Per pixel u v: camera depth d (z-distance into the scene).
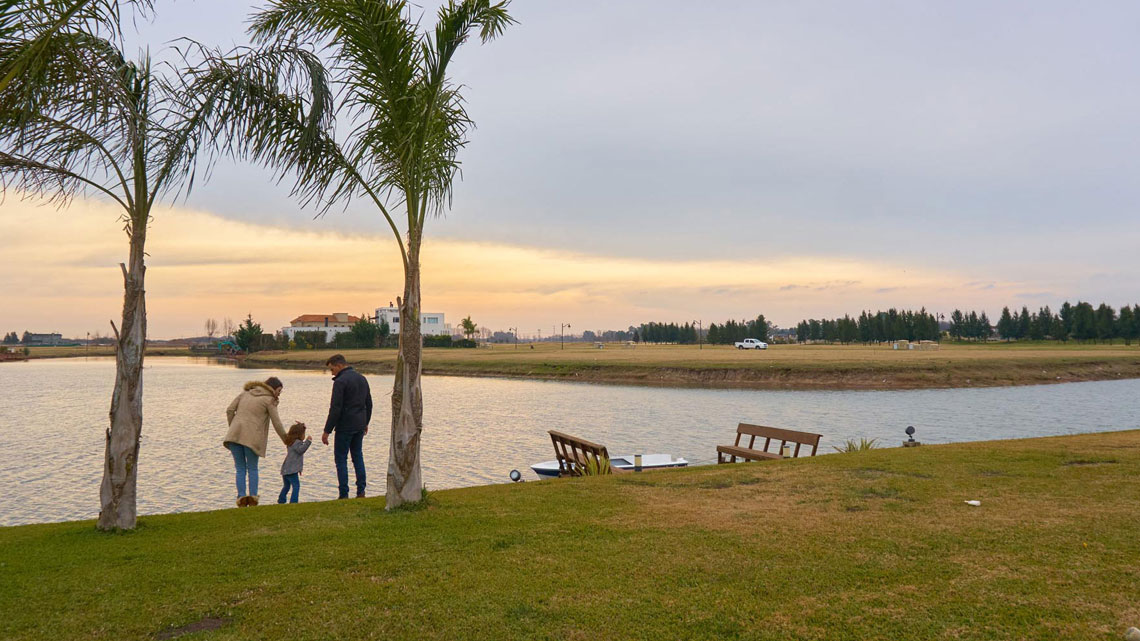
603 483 10.48
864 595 5.40
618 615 5.13
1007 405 39.34
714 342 198.62
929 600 5.26
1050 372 63.44
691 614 5.13
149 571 6.24
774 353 99.19
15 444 24.70
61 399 45.81
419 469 8.88
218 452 22.16
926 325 167.00
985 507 8.06
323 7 8.02
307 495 15.41
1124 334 140.88
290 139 8.57
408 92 8.67
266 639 4.82
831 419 32.53
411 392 8.74
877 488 9.34
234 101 7.80
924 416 33.78
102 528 7.69
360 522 8.01
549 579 5.90
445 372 79.50
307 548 6.89
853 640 4.65
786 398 44.53
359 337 160.75
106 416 34.72
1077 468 10.37
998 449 12.66
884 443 24.84
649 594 5.53
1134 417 33.31
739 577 5.86
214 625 5.07
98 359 161.25
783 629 4.85
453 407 38.47
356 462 11.65
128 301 7.75
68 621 5.13
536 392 50.69
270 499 15.21
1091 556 6.13
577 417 33.00
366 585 5.81
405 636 4.85
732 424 30.16
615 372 66.56
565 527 7.62
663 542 6.92
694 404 40.31
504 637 4.81
